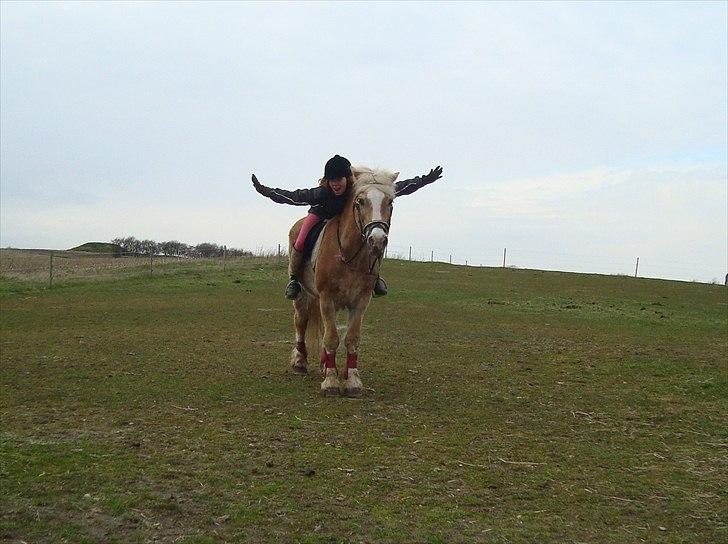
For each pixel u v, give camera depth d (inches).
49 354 418.9
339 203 315.6
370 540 165.5
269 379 356.8
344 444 241.6
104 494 189.2
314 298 361.4
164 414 278.4
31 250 1534.2
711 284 1232.2
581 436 260.2
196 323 597.6
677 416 292.4
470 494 197.6
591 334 565.0
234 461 220.2
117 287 950.4
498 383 355.9
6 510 177.0
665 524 179.5
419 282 1087.6
